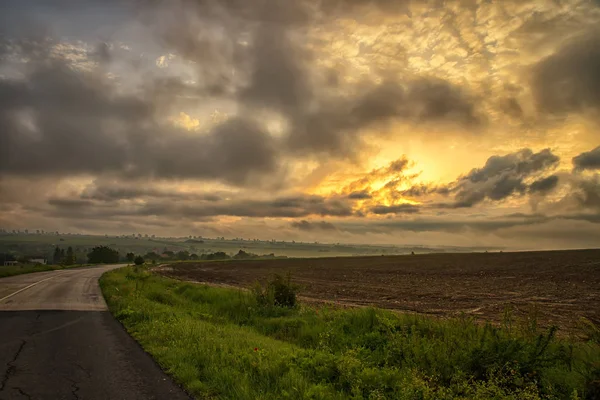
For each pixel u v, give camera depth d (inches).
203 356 311.7
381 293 1004.6
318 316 547.5
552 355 280.2
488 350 281.7
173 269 2610.7
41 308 631.8
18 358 324.8
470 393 237.6
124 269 1961.1
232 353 329.7
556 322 540.7
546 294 878.4
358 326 457.7
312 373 275.9
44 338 406.6
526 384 248.8
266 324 554.3
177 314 551.8
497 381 240.4
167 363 302.8
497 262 2236.7
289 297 685.9
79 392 244.2
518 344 283.3
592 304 715.4
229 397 234.2
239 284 1376.7
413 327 362.9
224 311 661.3
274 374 268.5
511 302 772.0
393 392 241.0
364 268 2316.7
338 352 354.9
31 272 1720.0
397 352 322.0
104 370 290.5
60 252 6333.7
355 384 250.7
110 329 459.5
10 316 551.5
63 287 1012.5
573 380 246.1
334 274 1860.2
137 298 712.4
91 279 1328.7
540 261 2053.4
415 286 1177.4
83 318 539.2
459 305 754.2
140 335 416.2
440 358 283.4
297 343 439.8
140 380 267.6
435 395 231.8
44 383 260.8
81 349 357.7
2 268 1632.6
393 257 3860.7
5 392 243.1
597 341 294.7
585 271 1414.9
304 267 2672.2
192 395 239.9
